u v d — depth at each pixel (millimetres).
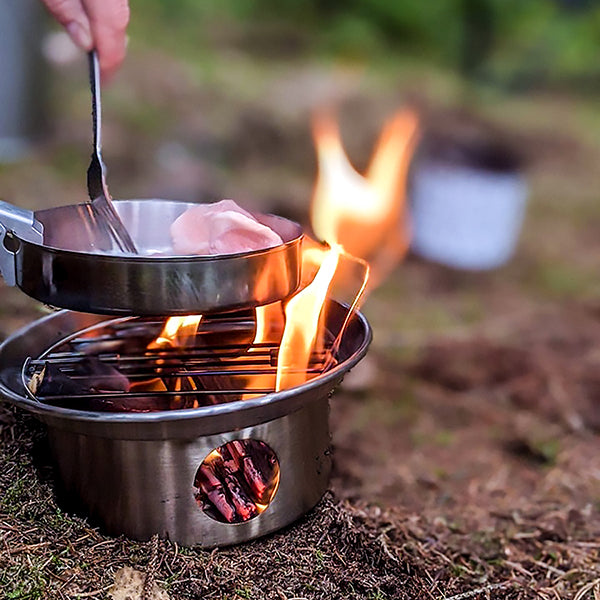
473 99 2975
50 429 738
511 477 983
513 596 789
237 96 2496
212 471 749
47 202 1399
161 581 709
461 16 3496
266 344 774
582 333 1385
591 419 1082
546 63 3398
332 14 3732
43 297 701
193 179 1929
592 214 2176
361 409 1103
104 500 724
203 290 688
